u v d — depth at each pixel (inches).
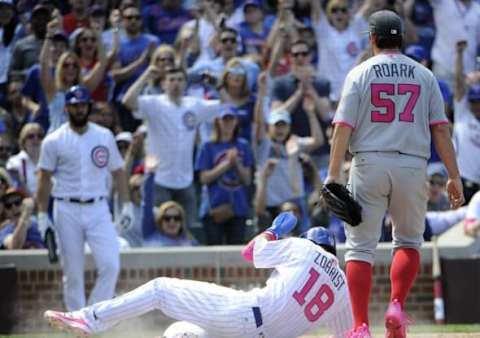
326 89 2009.1
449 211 1908.2
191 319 923.4
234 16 2214.6
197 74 2020.2
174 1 2215.8
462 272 1760.6
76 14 2161.7
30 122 1947.6
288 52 2082.9
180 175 1850.4
